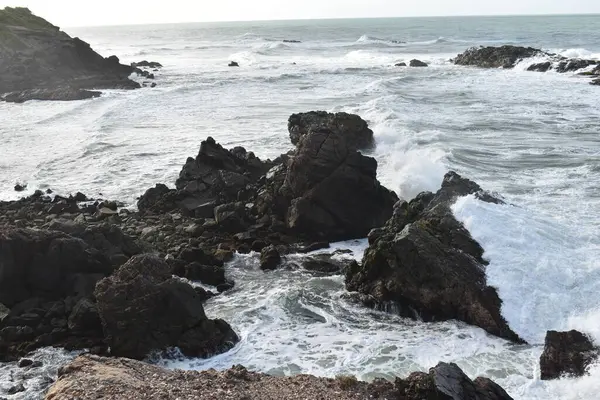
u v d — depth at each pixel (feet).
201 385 36.63
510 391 38.75
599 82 159.22
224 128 117.19
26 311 49.47
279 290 55.06
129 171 91.45
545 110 124.98
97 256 54.75
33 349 45.32
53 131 118.01
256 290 55.47
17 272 50.93
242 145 103.35
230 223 68.59
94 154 100.53
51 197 79.25
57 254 51.85
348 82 176.55
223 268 60.08
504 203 60.75
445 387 34.50
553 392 38.58
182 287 46.42
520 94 146.10
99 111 139.54
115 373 37.70
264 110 134.31
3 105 152.05
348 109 127.85
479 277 49.55
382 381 38.11
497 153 91.61
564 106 128.88
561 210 65.57
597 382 38.55
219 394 35.50
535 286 48.65
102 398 34.22
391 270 52.11
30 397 39.06
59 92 164.35
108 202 76.13
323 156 67.41
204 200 75.97
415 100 138.41
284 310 51.44
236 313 50.90
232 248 64.23
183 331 45.37
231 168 82.23
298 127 102.17
